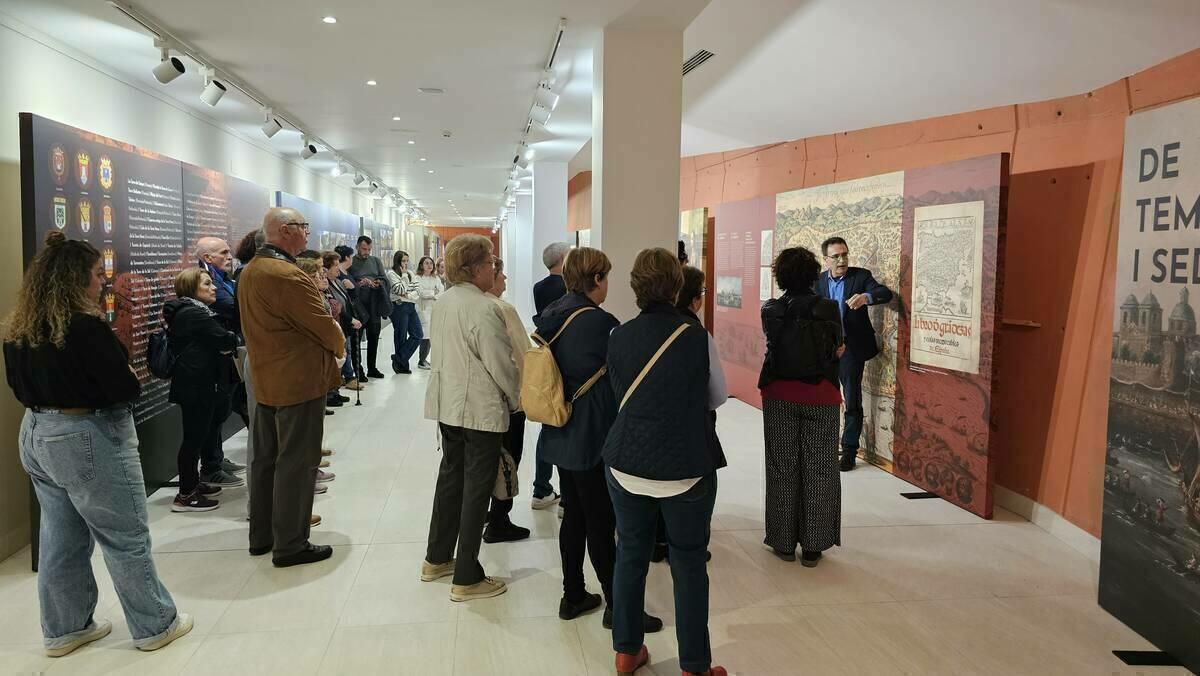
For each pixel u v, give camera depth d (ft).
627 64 13.53
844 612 9.58
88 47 13.79
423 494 14.21
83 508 7.88
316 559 11.03
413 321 29.45
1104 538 9.57
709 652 7.64
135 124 16.21
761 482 15.15
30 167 10.46
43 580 8.34
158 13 12.53
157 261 15.01
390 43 14.53
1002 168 12.35
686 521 7.36
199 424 13.24
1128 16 9.38
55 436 7.65
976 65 12.26
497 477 10.07
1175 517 8.31
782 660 8.42
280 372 10.38
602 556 8.81
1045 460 12.69
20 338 7.52
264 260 10.30
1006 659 8.45
